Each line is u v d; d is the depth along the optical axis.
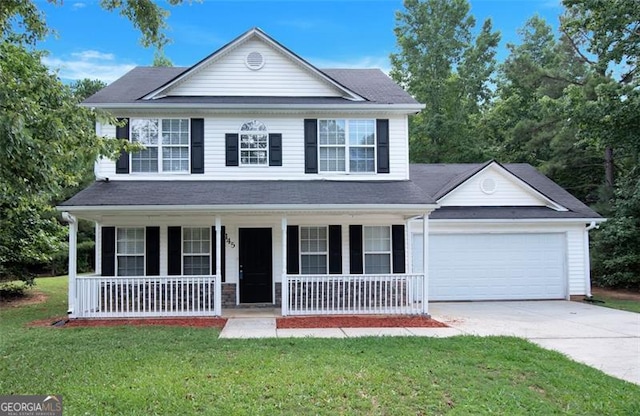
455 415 5.07
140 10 9.63
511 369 6.70
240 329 9.79
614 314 12.26
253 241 13.28
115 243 12.80
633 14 15.88
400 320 10.93
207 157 13.11
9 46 11.66
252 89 13.72
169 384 5.81
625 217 17.55
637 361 7.45
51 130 6.73
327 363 6.81
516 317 11.71
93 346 7.95
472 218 14.96
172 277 11.36
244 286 13.20
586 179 23.19
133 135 12.94
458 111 29.39
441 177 17.56
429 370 6.50
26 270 15.73
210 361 6.88
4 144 5.66
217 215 11.45
